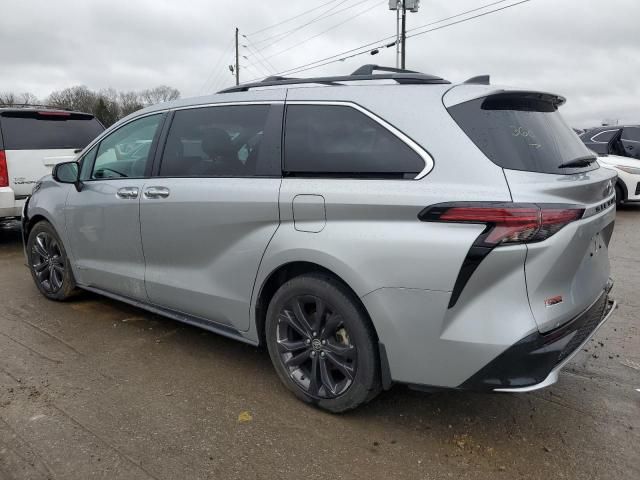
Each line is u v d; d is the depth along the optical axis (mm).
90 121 7887
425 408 3197
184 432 2918
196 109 3717
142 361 3791
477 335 2496
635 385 3506
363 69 3303
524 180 2502
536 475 2600
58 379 3498
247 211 3211
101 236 4285
